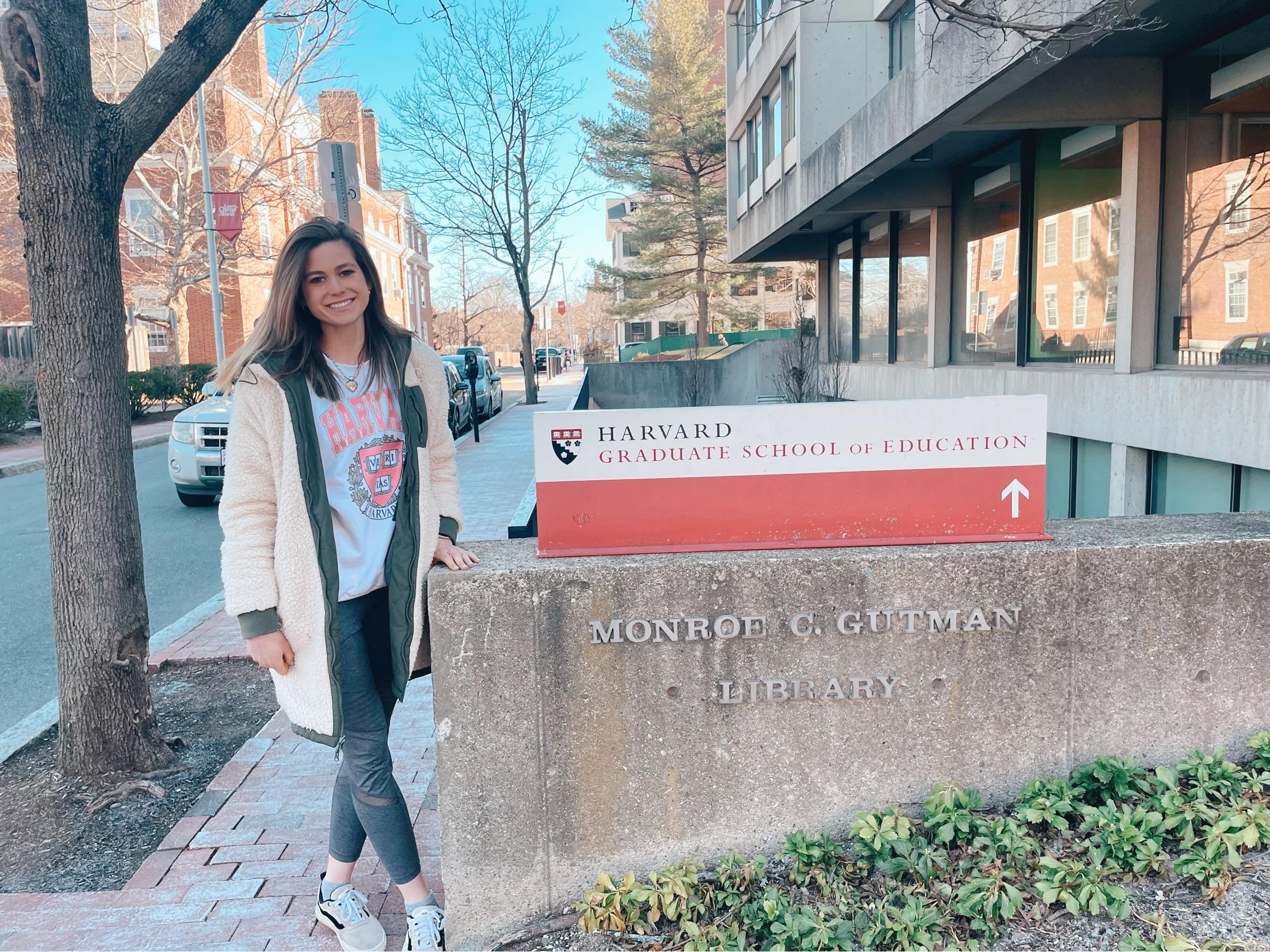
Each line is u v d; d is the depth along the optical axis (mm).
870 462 2746
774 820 2756
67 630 3916
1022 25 5176
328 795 3699
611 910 2572
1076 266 9539
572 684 2662
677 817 2732
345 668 2502
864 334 18656
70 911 2912
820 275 22766
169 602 7711
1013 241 11203
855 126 11227
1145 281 8086
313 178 32781
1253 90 6797
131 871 3271
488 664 2635
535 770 2684
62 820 3646
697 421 2711
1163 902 2418
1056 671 2750
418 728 4371
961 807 2684
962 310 13148
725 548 2750
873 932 2355
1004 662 2736
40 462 17953
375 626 2641
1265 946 2217
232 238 19688
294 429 2377
